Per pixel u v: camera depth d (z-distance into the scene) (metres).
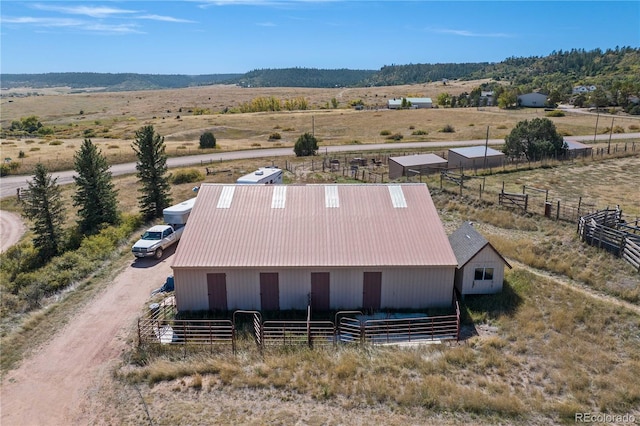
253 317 22.59
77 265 29.19
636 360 17.52
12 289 27.62
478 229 33.47
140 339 20.05
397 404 15.48
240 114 150.00
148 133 39.66
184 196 48.03
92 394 16.94
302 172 58.44
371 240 23.80
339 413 15.11
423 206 26.05
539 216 34.41
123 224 37.88
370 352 18.94
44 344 20.62
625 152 59.38
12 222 45.16
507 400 15.16
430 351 18.92
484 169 52.41
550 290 23.36
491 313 22.00
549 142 56.53
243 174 58.41
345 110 162.00
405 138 90.56
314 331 21.19
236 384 16.78
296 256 22.88
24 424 15.54
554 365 17.47
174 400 16.19
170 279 25.95
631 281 23.38
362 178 53.03
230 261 22.62
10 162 66.06
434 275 22.89
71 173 64.56
